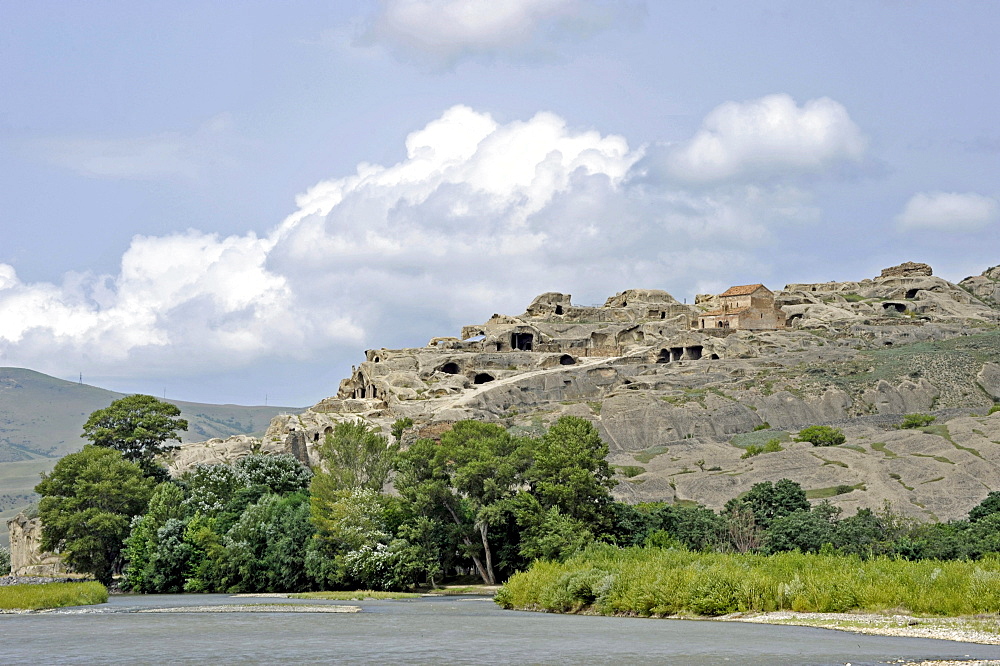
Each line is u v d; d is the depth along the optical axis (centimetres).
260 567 14250
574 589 10438
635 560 10856
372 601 12338
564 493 13700
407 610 10875
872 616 8544
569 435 14662
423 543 14050
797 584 9269
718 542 13500
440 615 10131
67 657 6962
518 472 14825
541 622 9181
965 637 7338
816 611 9000
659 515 14388
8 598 11838
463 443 15350
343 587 14025
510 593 11231
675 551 11188
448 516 14850
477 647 7244
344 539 13688
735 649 6875
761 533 13675
